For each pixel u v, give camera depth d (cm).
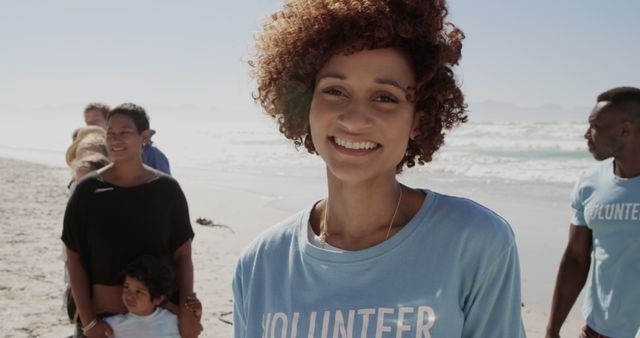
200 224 1199
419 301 146
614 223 309
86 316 371
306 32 156
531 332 611
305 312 155
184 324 390
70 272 373
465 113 170
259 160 3017
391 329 144
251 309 170
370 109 151
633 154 307
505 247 149
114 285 373
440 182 1802
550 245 957
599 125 316
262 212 1373
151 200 375
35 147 5047
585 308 328
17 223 1095
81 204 367
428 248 149
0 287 694
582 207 333
